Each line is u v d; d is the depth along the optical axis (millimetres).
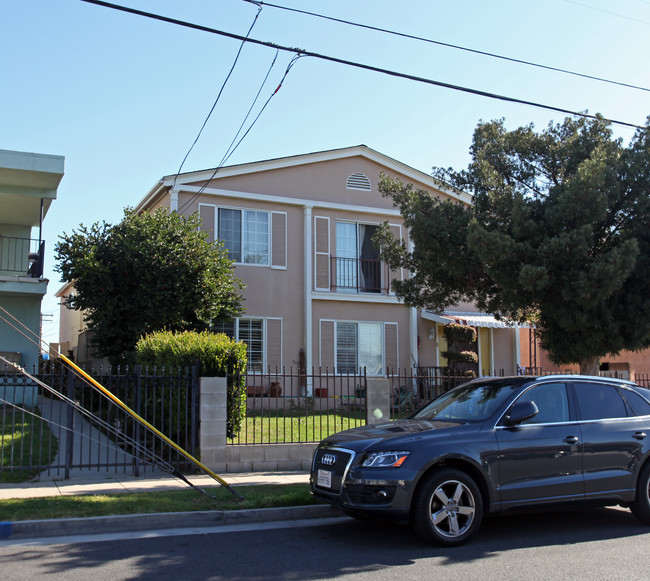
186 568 5801
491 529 7426
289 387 19172
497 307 12336
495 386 7777
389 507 6391
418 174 21484
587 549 6527
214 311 15844
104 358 18109
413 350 21031
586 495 7188
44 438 12078
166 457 10828
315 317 19812
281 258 19625
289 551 6430
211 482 9586
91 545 6637
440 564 5957
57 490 8758
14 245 19031
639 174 10430
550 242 9820
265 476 10305
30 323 16531
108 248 15359
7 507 7520
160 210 16406
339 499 6719
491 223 11383
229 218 19109
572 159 11461
